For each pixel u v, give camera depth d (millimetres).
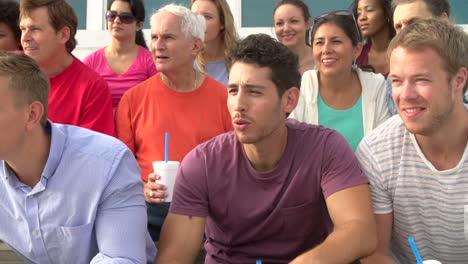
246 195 2213
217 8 3836
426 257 2242
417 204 2166
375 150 2217
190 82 3154
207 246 2391
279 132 2156
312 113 3107
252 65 2078
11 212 2082
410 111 1973
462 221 2117
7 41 3535
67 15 3133
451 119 2016
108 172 2023
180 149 3061
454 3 4980
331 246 2010
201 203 2242
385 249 2225
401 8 3258
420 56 1937
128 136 3150
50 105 3096
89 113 3105
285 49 2133
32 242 2088
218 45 3900
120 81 3992
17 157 1952
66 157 2016
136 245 2029
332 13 3111
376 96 3088
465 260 2201
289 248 2252
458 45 1947
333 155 2193
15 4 3576
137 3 4066
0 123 1855
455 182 2088
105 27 5148
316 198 2211
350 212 2111
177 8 3148
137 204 2078
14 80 1856
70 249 2078
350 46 3072
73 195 2016
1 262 3021
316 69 3254
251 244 2273
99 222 2033
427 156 2131
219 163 2238
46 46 3084
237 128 2105
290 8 3939
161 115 3104
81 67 3197
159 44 3098
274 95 2094
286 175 2195
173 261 2156
